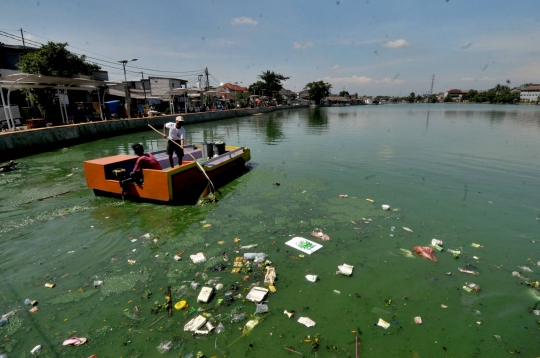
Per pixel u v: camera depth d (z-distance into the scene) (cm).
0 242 489
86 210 629
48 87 1731
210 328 305
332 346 286
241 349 282
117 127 2089
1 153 1229
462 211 620
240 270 409
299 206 652
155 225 557
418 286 377
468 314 329
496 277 395
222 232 529
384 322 316
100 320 322
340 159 1160
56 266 423
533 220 575
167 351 280
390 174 923
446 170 966
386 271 409
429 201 680
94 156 1307
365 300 351
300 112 5944
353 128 2448
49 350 284
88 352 281
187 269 414
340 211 621
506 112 4791
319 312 331
